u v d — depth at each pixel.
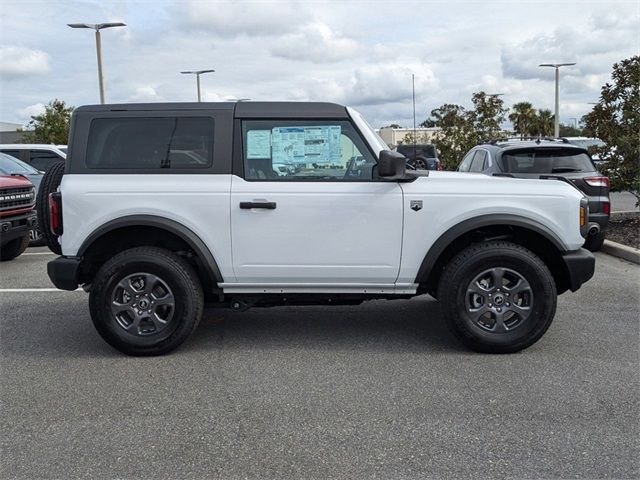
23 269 9.00
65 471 3.25
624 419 3.79
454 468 3.24
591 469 3.21
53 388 4.41
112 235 5.14
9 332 5.81
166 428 3.74
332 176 5.00
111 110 5.03
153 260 4.91
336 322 6.03
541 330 4.91
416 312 6.36
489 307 4.94
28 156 13.33
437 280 5.32
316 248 4.96
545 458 3.33
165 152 5.00
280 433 3.65
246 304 5.26
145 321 5.04
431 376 4.54
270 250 4.97
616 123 10.95
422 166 6.96
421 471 3.21
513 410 3.93
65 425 3.80
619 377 4.47
